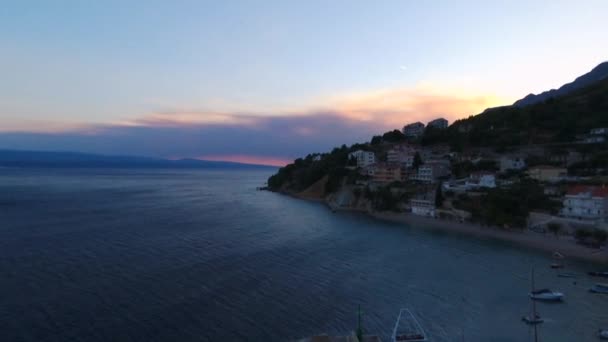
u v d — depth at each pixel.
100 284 52.72
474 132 179.50
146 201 152.50
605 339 38.97
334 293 51.66
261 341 38.59
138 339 38.16
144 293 50.00
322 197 181.12
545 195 97.38
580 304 47.94
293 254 71.69
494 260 68.06
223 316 43.91
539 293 49.88
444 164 152.50
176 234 87.25
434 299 49.81
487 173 129.12
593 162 118.88
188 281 54.97
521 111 189.75
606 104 166.50
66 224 95.06
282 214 126.81
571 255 70.75
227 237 85.69
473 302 48.84
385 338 39.72
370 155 194.62
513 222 91.06
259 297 49.72
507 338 39.62
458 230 97.25
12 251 67.75
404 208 126.38
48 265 60.28
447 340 39.31
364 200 141.62
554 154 137.25
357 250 75.75
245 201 165.12
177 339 38.44
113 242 77.38
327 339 35.25
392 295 51.09
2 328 39.38
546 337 39.69
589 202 84.44
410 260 68.25
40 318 41.94
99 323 41.22
